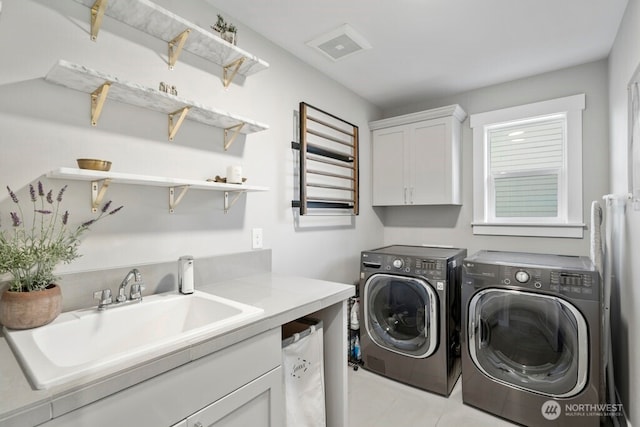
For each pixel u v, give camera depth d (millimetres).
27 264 1073
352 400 2188
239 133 1924
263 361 1219
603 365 1807
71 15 1292
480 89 2943
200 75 1739
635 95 1556
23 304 1026
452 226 3084
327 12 1862
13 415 655
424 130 2947
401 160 3072
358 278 3031
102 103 1299
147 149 1524
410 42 2168
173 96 1421
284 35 2094
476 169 2939
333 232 2727
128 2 1320
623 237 1891
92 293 1313
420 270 2312
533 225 2646
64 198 1271
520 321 1931
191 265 1530
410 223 3318
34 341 973
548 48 2242
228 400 1083
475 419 1982
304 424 1533
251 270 1977
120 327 1277
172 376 926
